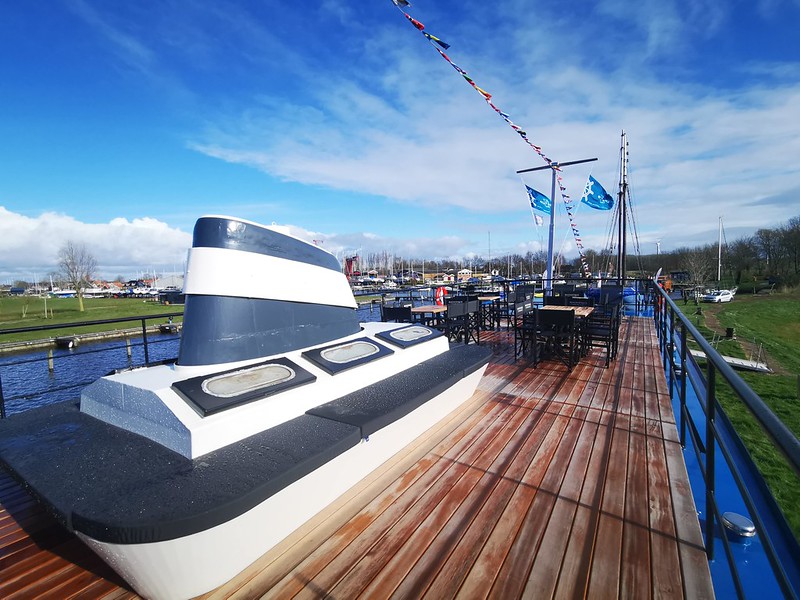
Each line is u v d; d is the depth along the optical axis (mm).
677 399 4629
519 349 7188
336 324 3605
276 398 2479
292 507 2273
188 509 1645
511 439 3611
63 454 2125
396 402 2836
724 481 2926
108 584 2035
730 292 49125
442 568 2107
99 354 23906
